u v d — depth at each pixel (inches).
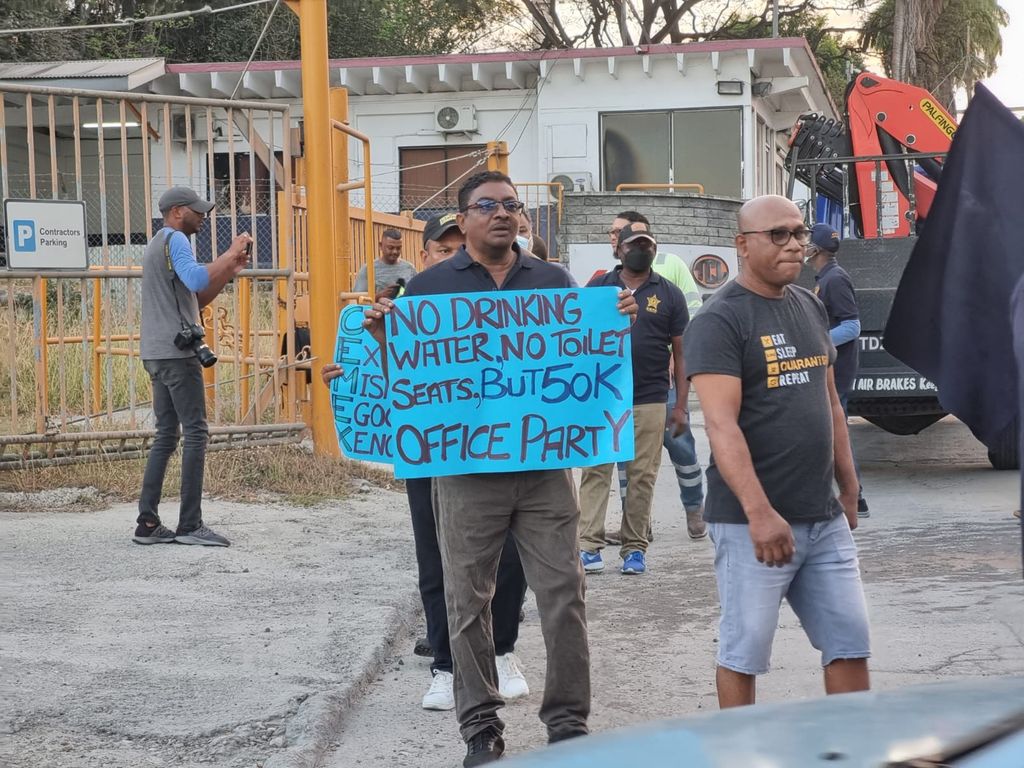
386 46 1369.3
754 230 161.3
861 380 433.4
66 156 846.5
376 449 205.6
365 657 226.1
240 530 327.0
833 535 163.5
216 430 385.7
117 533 316.8
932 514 382.0
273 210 398.9
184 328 302.2
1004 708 81.8
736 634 162.1
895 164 525.0
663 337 305.9
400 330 181.3
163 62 875.4
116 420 414.0
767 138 1051.3
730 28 1455.5
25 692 202.2
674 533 370.0
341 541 320.8
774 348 161.0
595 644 249.8
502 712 209.2
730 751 77.8
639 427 308.0
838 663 162.9
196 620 246.1
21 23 1049.5
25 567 281.1
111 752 180.4
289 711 197.9
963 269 202.4
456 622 177.6
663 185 850.8
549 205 853.8
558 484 179.8
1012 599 271.3
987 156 200.7
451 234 229.9
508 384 181.2
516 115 976.3
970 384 202.5
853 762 73.9
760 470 161.2
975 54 1368.1
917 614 262.4
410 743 194.4
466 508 177.9
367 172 427.8
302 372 430.9
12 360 358.0
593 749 81.9
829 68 1556.3
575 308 182.7
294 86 932.0
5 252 359.9
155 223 829.2
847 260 464.4
